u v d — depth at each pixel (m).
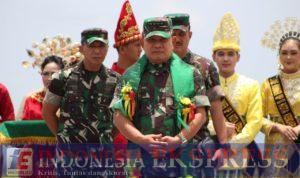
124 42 19.41
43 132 18.73
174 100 15.73
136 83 15.89
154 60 15.88
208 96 16.89
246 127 18.31
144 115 15.78
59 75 17.42
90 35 17.19
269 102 19.45
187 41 17.16
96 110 17.31
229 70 18.97
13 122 18.67
